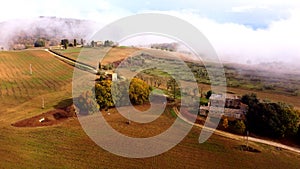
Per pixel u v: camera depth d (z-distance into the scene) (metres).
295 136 55.22
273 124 54.31
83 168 41.72
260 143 52.09
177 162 43.94
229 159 45.88
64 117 59.09
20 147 47.00
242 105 61.00
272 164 45.56
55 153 45.47
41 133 51.88
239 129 54.34
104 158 44.25
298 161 47.38
